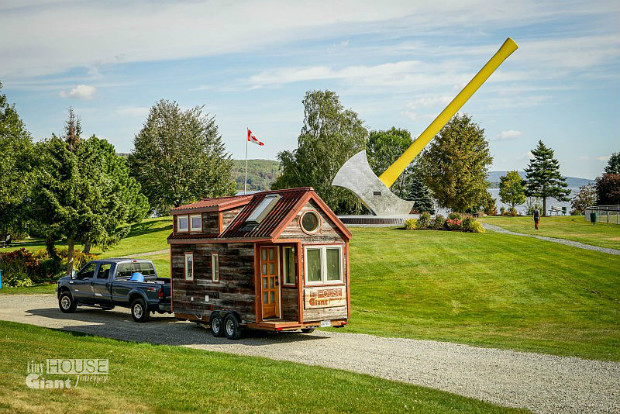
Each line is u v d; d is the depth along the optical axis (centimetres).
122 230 3738
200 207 1877
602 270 3116
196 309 1888
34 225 3478
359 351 1491
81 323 2034
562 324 2094
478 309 2473
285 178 7244
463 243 4128
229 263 1758
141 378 1039
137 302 2086
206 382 1042
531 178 9381
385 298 2725
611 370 1256
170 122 7288
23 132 6100
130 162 8212
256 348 1549
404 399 984
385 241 4300
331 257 1731
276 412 881
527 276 3044
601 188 8169
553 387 1104
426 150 5953
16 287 3375
